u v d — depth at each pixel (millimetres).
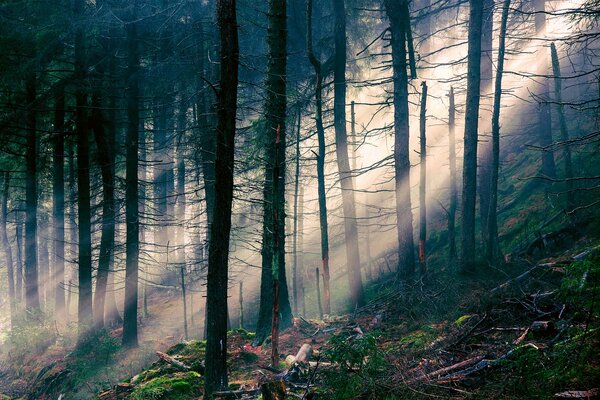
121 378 12680
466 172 13000
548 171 16656
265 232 12266
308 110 18016
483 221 15242
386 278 18250
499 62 13367
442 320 9648
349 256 15180
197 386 8859
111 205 18078
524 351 5824
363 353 6398
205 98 16859
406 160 13828
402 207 13695
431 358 6883
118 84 17141
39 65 17031
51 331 20031
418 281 12047
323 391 6508
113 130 19297
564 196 15117
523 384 5203
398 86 14031
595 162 15094
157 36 17781
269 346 11047
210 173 15188
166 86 18828
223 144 7738
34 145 20734
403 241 13594
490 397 5223
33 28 16031
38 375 16203
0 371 19828
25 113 18969
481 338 7184
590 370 5039
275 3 12094
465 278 12078
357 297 15008
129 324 15383
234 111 7883
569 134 17734
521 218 16234
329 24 18766
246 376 8898
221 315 7723
